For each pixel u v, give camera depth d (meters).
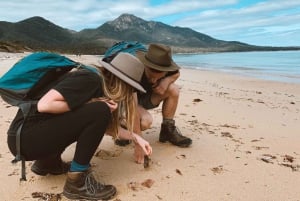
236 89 10.55
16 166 3.25
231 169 3.37
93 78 2.55
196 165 3.43
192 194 2.86
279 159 3.70
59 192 2.80
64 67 2.55
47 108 2.42
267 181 3.15
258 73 18.48
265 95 9.26
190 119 5.28
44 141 2.54
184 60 41.19
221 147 3.99
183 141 3.89
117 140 3.83
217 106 6.43
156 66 3.11
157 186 2.96
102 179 3.04
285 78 15.55
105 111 2.58
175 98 3.80
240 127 4.95
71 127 2.55
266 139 4.41
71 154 3.54
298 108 6.99
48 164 3.00
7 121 4.66
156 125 4.74
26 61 2.54
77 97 2.48
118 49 3.32
